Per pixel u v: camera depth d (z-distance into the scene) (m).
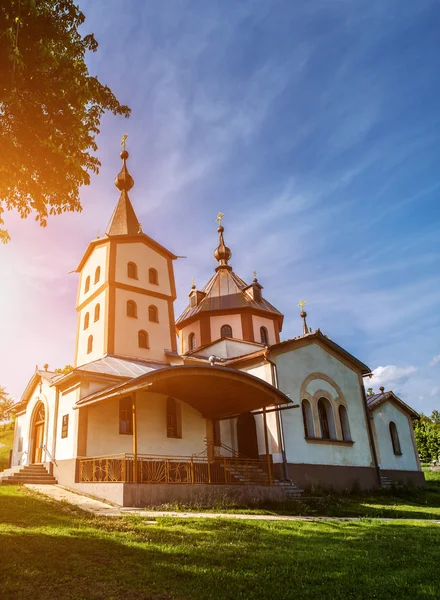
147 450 20.95
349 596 6.48
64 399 21.45
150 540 9.30
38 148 10.54
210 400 21.78
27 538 8.84
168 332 28.69
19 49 9.76
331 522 13.11
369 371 28.98
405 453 30.28
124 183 32.59
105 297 26.98
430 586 6.88
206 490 16.45
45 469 20.98
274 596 6.44
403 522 13.88
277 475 21.78
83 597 6.19
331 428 25.62
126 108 11.80
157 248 30.42
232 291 33.72
